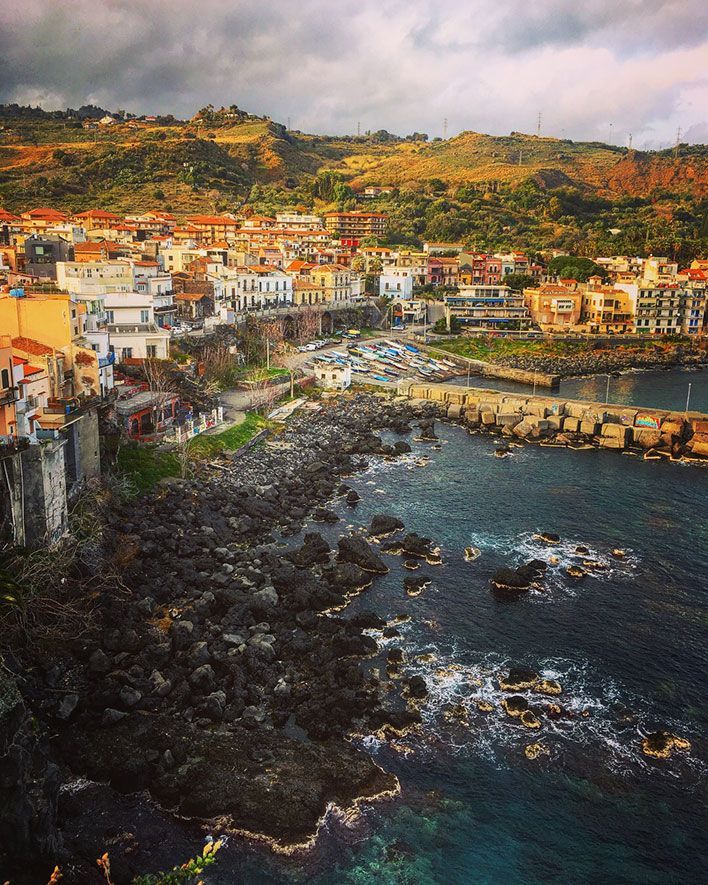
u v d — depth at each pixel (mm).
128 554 61750
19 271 138250
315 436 107688
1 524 52156
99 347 79812
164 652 51000
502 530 77750
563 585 65500
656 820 40438
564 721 47656
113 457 76250
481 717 47688
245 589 60625
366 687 49812
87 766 41375
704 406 142000
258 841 37781
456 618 59656
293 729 45781
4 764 33156
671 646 56375
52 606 51625
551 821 40188
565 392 153250
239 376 127312
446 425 124625
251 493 82312
